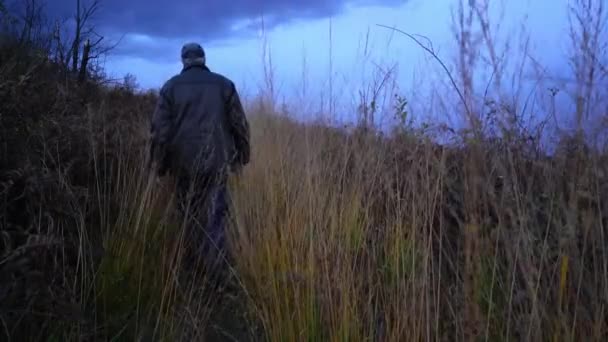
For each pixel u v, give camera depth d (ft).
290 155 11.10
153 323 8.50
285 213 9.91
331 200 9.07
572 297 6.07
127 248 9.30
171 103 11.68
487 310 6.50
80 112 12.78
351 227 8.64
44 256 7.76
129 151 12.07
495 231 6.35
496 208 6.23
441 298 7.06
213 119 11.64
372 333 7.05
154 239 9.83
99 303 8.50
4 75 10.44
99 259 8.95
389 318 7.09
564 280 5.76
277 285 8.35
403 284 7.05
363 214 9.02
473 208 6.18
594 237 6.01
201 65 12.14
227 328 8.58
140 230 9.84
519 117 6.31
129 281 8.97
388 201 8.60
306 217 9.00
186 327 8.29
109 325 8.12
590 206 5.90
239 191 11.58
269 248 9.17
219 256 9.84
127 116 17.06
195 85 11.76
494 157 6.25
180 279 9.46
